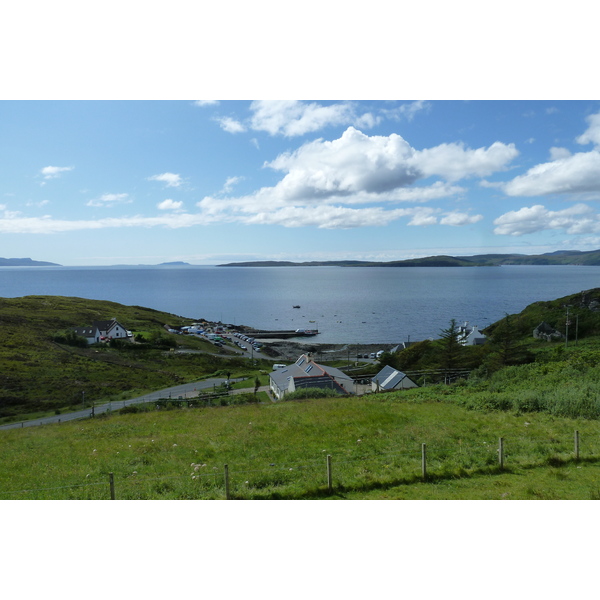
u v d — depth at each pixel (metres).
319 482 15.36
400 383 54.16
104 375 85.81
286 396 48.62
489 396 30.39
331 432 23.69
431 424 24.56
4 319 123.00
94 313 160.25
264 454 19.83
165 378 88.38
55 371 84.06
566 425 22.38
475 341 98.25
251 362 117.38
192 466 18.27
